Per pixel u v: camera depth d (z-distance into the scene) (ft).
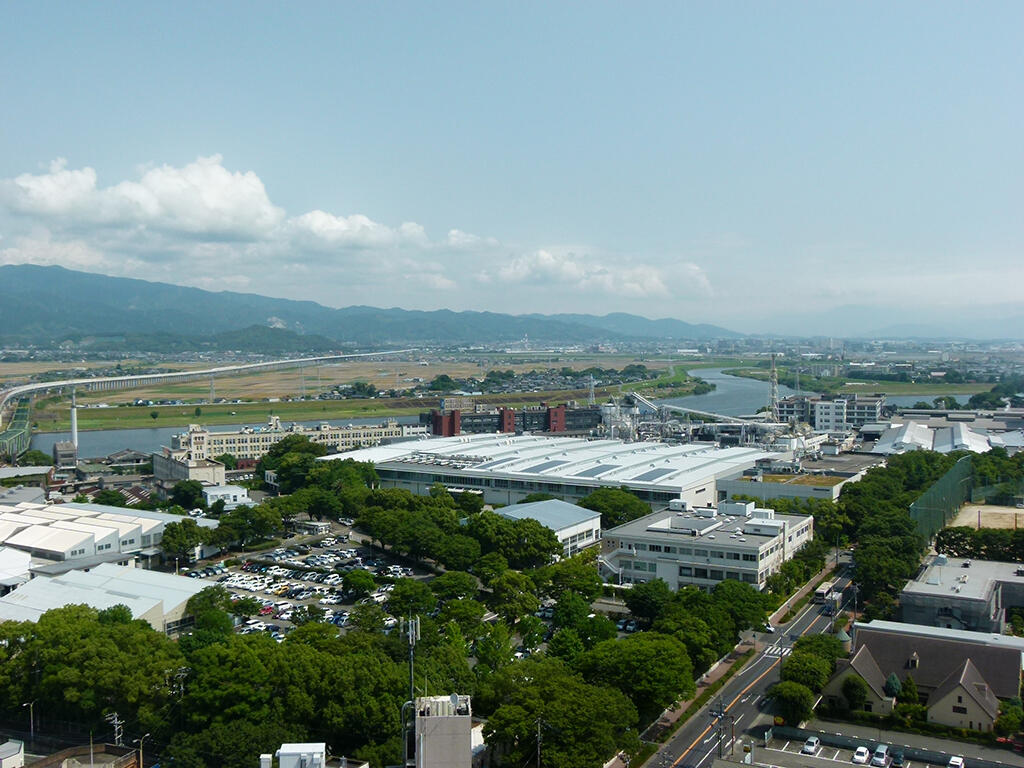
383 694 415.85
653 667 450.30
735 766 398.62
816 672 479.41
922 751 427.33
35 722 459.73
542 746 381.81
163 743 419.74
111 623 523.70
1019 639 516.32
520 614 599.57
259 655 438.81
